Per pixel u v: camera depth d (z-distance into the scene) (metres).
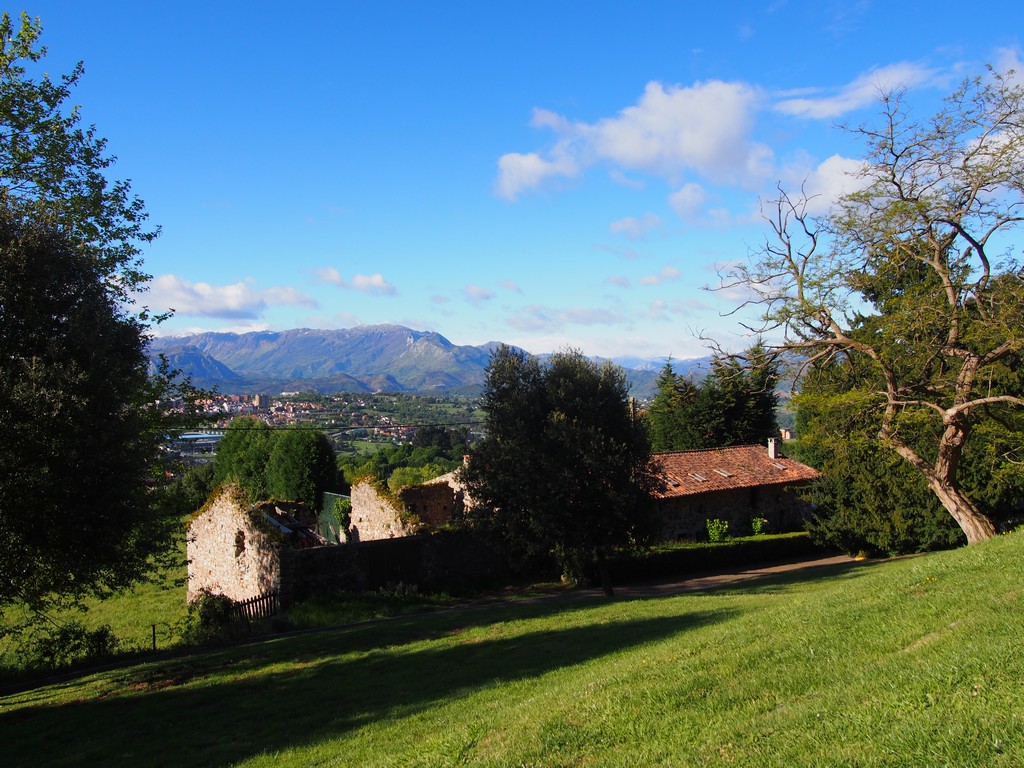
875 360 21.17
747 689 7.70
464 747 7.48
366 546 26.23
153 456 15.27
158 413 18.67
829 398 22.42
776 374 23.08
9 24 18.31
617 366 25.16
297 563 24.62
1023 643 7.10
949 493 20.80
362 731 9.56
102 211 19.44
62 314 12.66
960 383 20.16
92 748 10.20
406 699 11.16
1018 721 5.34
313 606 23.66
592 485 23.25
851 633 9.11
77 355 12.16
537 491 23.42
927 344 20.30
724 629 11.59
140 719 11.64
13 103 17.86
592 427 23.14
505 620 19.05
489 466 24.53
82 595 16.23
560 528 23.25
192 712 11.84
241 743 9.83
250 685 13.48
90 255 13.98
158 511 15.95
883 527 30.81
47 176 18.34
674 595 23.67
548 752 6.80
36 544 11.84
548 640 15.09
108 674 15.91
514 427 23.86
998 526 30.00
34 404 11.04
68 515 11.80
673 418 56.56
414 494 35.78
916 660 7.39
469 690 11.13
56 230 13.20
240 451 56.62
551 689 9.87
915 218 20.14
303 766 8.37
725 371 25.59
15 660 18.14
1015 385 22.41
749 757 5.76
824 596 12.06
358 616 22.98
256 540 25.91
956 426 20.16
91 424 11.84
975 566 11.16
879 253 21.31
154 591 33.69
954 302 20.12
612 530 23.38
